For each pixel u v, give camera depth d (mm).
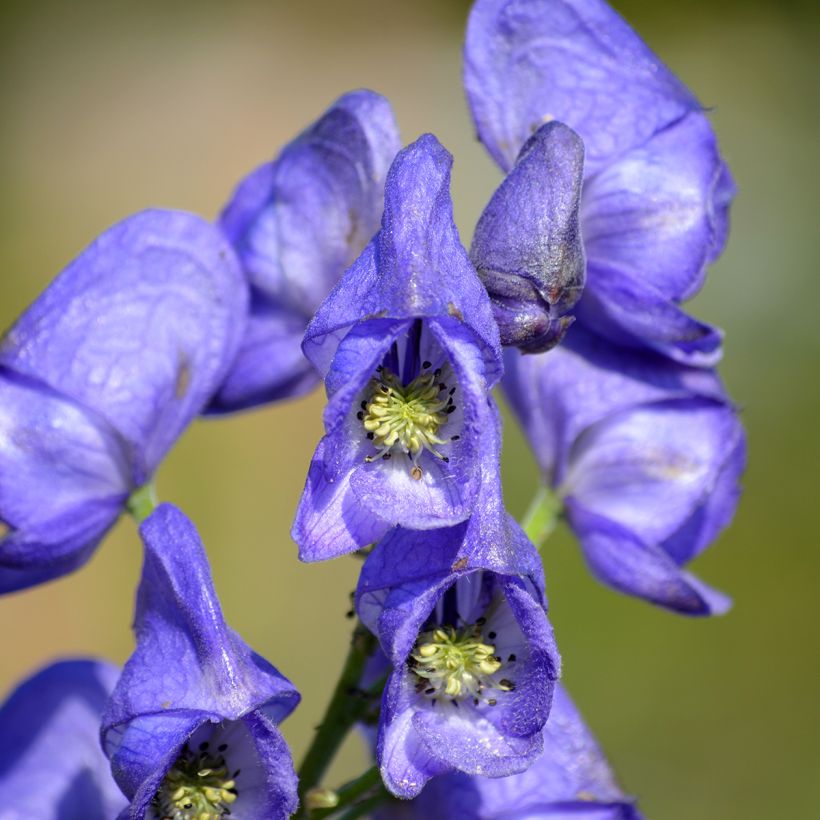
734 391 1032
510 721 424
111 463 456
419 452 422
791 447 1003
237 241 466
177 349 457
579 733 456
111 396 455
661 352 459
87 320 454
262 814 430
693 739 894
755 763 894
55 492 454
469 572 417
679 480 463
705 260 452
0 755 468
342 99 457
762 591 948
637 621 903
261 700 426
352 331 417
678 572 463
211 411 473
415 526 417
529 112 455
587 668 890
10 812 466
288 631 939
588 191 452
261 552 975
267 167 469
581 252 436
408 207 419
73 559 459
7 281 1175
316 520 418
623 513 465
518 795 455
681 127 453
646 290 451
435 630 427
